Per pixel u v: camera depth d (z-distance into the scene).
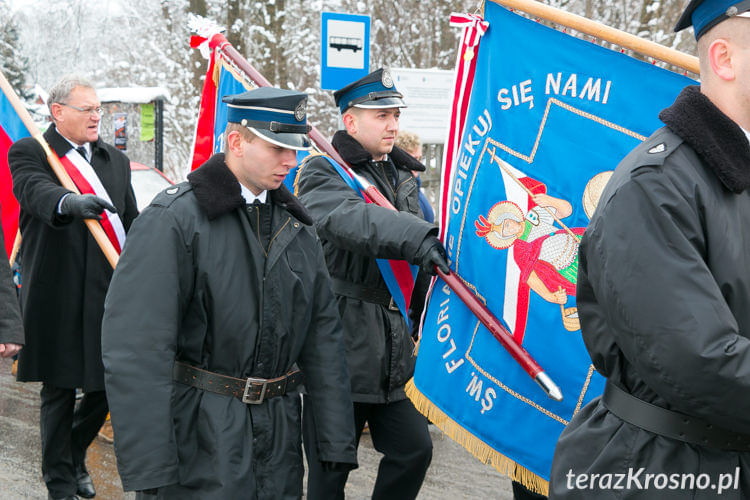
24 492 4.48
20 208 4.30
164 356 2.35
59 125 4.25
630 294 1.73
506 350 2.87
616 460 1.86
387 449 3.49
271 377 2.52
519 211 2.89
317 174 3.42
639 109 2.73
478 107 2.99
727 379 1.63
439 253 3.01
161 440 2.31
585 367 2.78
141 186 7.64
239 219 2.49
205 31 4.24
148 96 9.88
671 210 1.72
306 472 4.86
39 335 4.14
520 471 2.87
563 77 2.82
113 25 19.55
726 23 1.76
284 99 2.44
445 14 15.50
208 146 4.37
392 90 3.60
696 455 1.78
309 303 2.60
